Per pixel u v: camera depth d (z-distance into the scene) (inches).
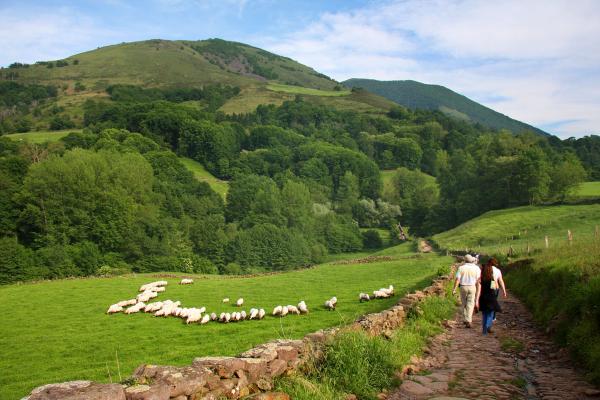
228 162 6766.7
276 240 4320.9
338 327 415.8
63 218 3262.8
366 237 5295.3
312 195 6156.5
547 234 2583.7
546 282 708.0
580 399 309.0
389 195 6569.9
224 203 5487.2
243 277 1738.4
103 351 684.1
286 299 1082.1
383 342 408.8
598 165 6387.8
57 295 1277.1
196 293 1243.2
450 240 2992.1
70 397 203.2
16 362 650.2
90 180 3390.7
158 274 1875.0
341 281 1425.9
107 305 1110.4
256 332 732.0
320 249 4766.2
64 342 754.2
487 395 320.5
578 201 3506.4
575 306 479.5
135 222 3617.1
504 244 2450.8
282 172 6914.4
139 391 228.2
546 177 3681.1
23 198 3233.3
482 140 5477.4
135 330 816.9
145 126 7062.0
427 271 1518.2
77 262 3061.0
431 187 5477.4
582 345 404.2
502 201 4077.3
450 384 347.9
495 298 567.8
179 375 254.4
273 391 295.1
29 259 2886.3
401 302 637.3
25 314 1027.9
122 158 4276.6
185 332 776.3
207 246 4133.9
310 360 346.0
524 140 5083.7
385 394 329.4
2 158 3698.3
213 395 262.5
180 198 4783.5
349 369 341.4
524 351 449.4
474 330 578.2
